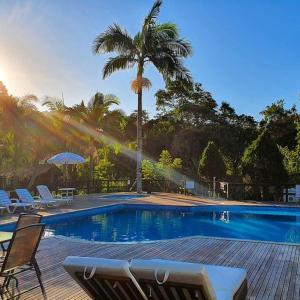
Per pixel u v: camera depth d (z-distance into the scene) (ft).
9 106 73.41
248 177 63.00
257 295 15.98
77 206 48.78
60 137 79.77
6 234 17.19
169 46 66.23
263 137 61.87
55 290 16.49
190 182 65.41
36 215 16.83
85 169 80.07
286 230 40.40
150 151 112.37
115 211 51.62
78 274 10.61
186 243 26.81
